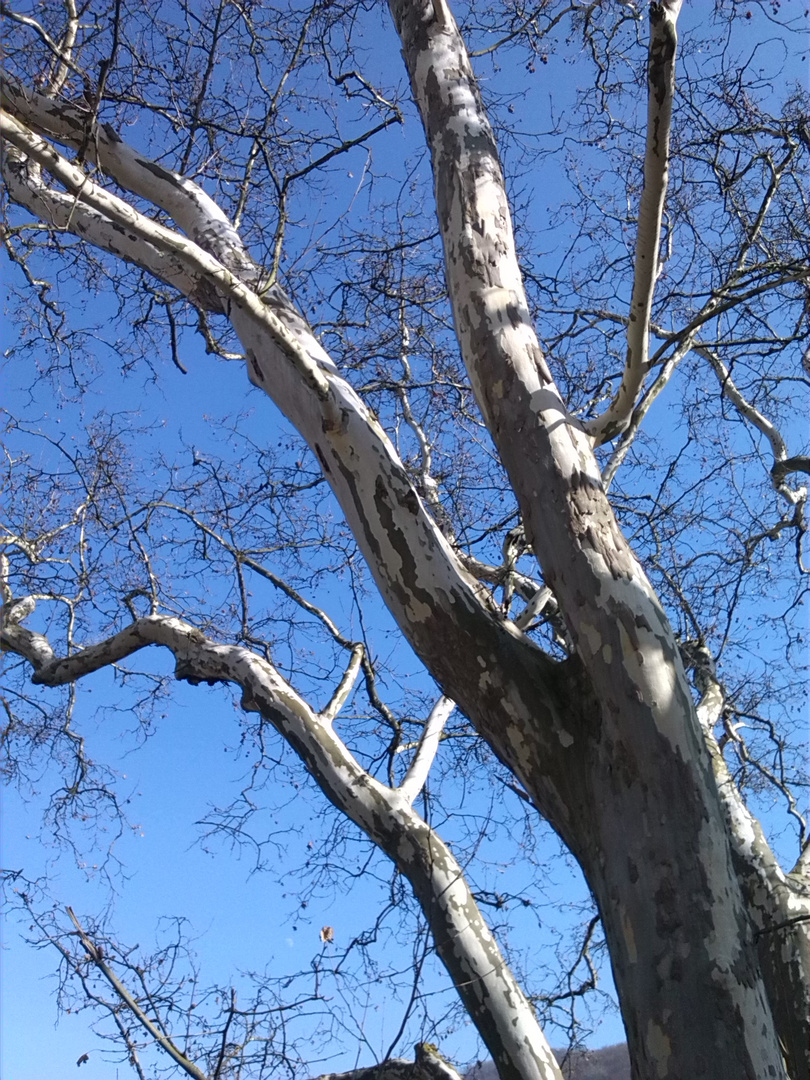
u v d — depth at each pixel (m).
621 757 3.39
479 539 6.89
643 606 3.54
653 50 3.54
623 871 3.25
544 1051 4.46
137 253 5.75
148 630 6.45
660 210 3.89
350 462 4.37
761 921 4.64
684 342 6.12
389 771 6.65
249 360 5.10
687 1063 2.90
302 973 5.07
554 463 3.82
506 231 4.49
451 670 3.99
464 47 5.18
